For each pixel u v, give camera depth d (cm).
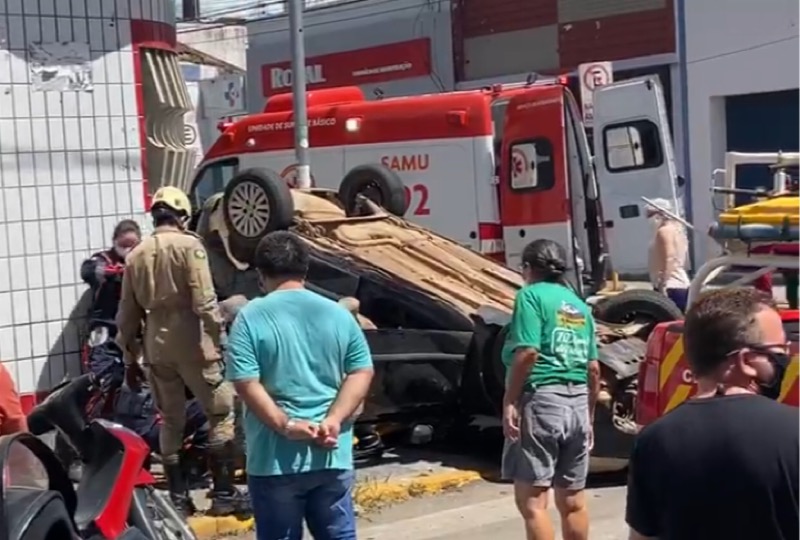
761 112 2527
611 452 956
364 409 995
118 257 1030
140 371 858
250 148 1859
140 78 1138
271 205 1079
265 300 575
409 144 1719
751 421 337
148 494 631
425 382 997
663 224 1394
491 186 1659
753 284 751
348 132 1777
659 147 1969
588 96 2156
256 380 560
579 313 696
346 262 1061
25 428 562
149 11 1147
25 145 1069
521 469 687
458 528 845
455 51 3006
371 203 1219
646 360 747
